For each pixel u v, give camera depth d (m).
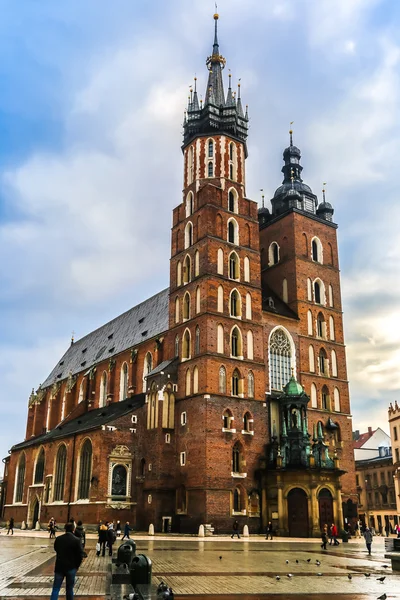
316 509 64.56
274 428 73.00
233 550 44.31
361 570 31.52
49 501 82.25
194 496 66.19
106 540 38.19
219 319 72.75
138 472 72.00
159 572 28.97
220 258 75.69
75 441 78.50
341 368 83.75
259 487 68.50
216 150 82.19
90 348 116.88
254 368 73.81
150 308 99.50
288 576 27.56
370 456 125.12
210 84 87.94
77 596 20.69
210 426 67.44
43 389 122.81
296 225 85.88
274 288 86.69
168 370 73.62
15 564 32.03
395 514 104.25
